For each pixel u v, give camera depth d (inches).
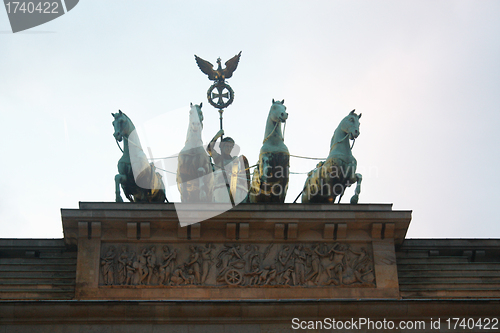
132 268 1811.0
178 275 1815.9
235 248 1859.0
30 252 1909.4
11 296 1784.0
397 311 1752.0
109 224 1844.2
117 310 1704.0
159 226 1860.2
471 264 1934.1
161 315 1711.4
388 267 1861.5
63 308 1695.4
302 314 1736.0
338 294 1825.8
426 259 1951.3
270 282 1827.0
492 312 1765.5
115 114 2025.1
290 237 1870.1
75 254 1914.4
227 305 1722.4
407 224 1894.7
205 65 2303.2
